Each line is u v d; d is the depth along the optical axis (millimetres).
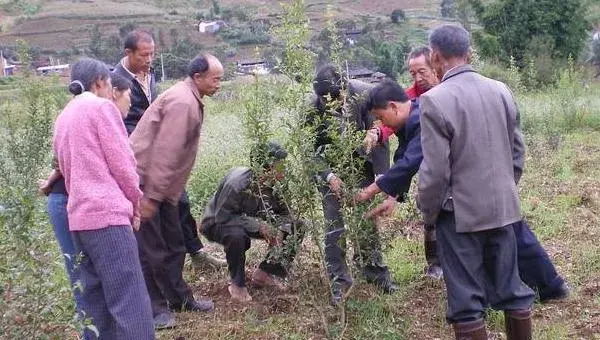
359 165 4742
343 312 4789
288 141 4605
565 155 11258
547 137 12656
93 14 61281
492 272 4207
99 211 4055
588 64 31391
